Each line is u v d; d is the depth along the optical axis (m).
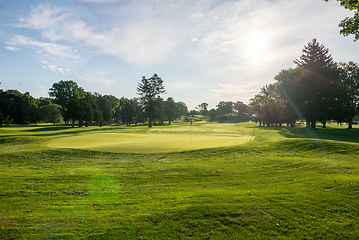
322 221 5.91
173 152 16.33
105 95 107.19
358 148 14.68
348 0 11.81
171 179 10.20
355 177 8.98
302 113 43.72
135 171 11.52
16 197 7.77
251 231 5.59
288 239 5.23
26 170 11.91
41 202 7.42
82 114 58.97
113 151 16.62
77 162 14.16
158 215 6.38
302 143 17.11
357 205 6.58
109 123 107.44
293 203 6.94
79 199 7.75
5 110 82.62
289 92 45.84
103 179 10.16
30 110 84.50
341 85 40.44
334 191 7.68
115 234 5.46
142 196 8.01
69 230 5.59
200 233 5.53
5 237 5.22
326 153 14.61
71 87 84.38
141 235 5.44
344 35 13.87
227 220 6.09
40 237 5.27
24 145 19.84
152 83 66.94
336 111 40.31
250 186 8.98
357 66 48.22
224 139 23.95
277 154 15.33
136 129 43.59
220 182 9.68
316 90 41.22
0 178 9.92
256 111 78.12
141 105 67.44
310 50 44.06
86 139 23.86
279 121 66.50
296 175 10.16
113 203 7.36
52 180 9.84
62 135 28.16
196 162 13.72
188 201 7.31
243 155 15.41
